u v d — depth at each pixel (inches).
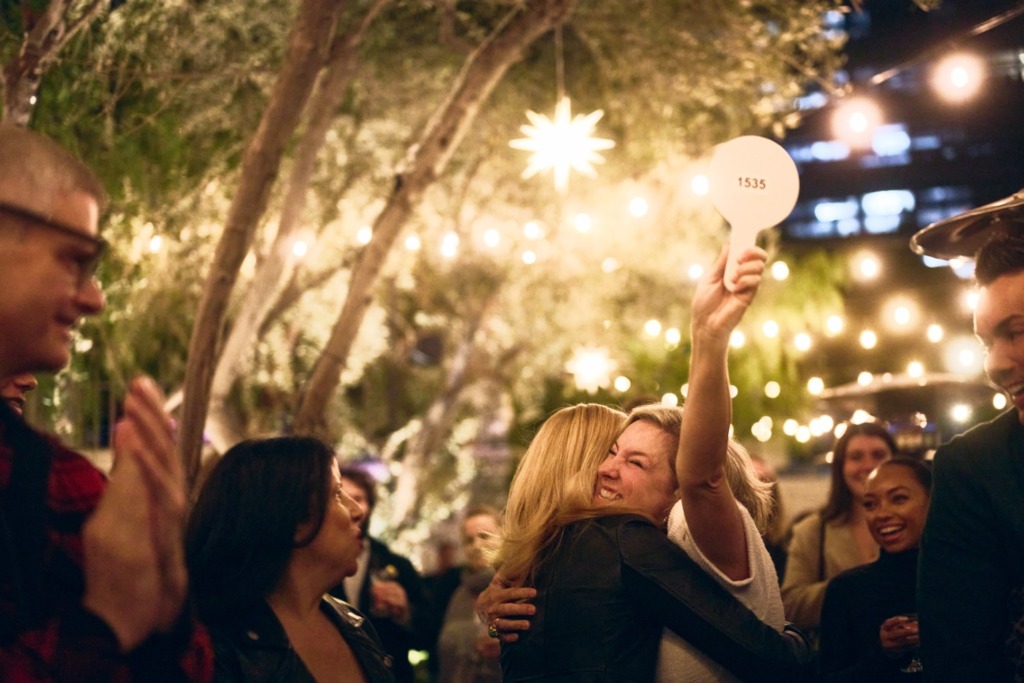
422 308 512.4
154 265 260.4
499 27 232.4
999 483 93.4
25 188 57.5
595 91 320.2
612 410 111.0
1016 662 90.9
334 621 99.0
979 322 92.4
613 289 399.9
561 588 96.8
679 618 90.5
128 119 225.5
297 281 300.5
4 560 55.7
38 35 151.0
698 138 338.3
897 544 142.6
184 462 186.4
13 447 57.9
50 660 56.2
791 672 89.6
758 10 286.8
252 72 247.8
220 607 88.7
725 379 87.2
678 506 101.0
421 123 320.5
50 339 58.6
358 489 198.5
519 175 355.9
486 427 633.6
